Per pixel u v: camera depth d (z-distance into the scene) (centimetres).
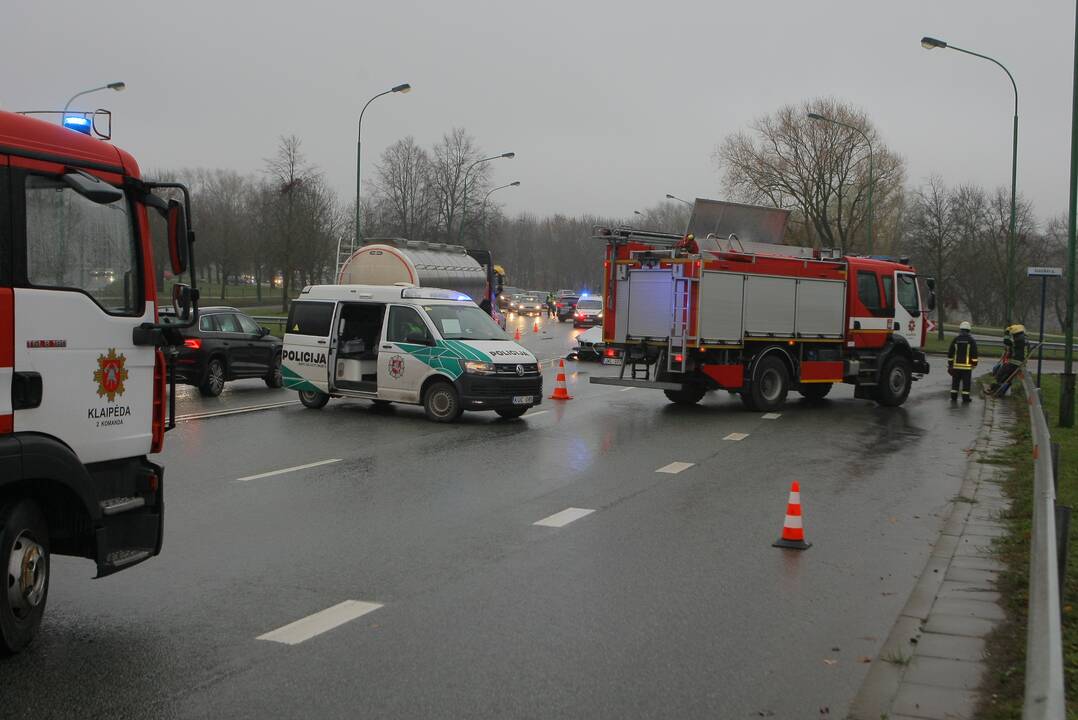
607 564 733
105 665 509
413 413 1688
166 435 1390
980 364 3738
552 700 471
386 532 825
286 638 556
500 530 839
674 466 1195
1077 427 1585
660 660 530
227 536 805
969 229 6022
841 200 5141
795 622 601
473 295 3131
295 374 1709
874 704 472
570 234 13362
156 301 609
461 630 575
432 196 6731
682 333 1694
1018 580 675
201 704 459
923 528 877
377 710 456
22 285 509
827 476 1146
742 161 5275
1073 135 1596
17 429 504
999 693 482
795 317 1852
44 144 525
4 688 476
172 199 587
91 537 557
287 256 4162
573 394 2105
